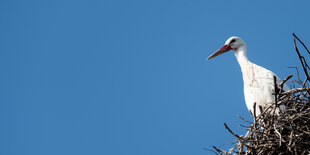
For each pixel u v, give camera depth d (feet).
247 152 40.98
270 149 40.47
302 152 39.04
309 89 40.52
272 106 44.24
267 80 51.13
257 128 41.65
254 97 51.90
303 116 39.68
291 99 41.45
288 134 40.93
